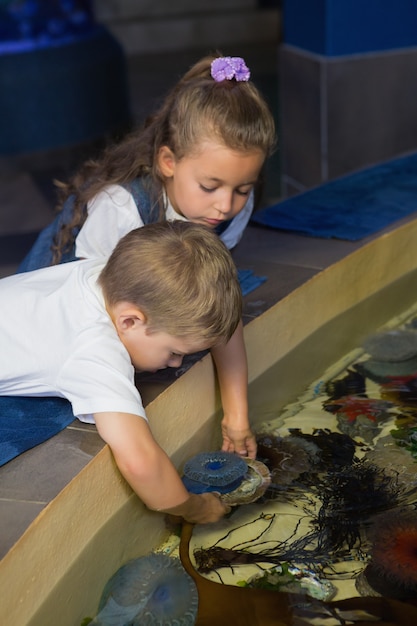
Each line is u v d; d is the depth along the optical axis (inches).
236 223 84.5
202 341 59.4
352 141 161.6
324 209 108.9
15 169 199.0
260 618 52.6
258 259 93.6
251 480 65.5
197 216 74.0
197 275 58.1
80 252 78.1
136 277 58.6
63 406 64.6
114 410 57.0
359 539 59.3
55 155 204.4
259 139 71.2
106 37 222.1
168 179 76.5
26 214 164.4
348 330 90.0
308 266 91.0
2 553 48.3
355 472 66.2
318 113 159.8
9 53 197.9
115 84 218.4
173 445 69.9
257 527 61.0
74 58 205.3
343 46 154.0
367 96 158.9
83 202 79.2
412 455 67.9
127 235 62.1
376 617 52.5
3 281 69.3
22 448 58.7
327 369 82.0
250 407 75.5
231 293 59.6
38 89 198.1
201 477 65.2
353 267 94.6
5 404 64.9
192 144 71.0
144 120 83.2
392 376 80.3
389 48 156.9
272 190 177.9
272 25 361.1
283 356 84.8
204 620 52.5
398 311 94.5
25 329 63.0
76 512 56.2
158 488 58.6
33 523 51.0
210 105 70.4
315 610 53.1
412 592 54.6
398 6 154.2
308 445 69.8
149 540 60.2
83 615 52.8
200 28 356.5
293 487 64.9
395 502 62.7
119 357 58.9
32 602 51.8
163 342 59.7
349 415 73.9
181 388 69.5
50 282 66.9
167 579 56.2
